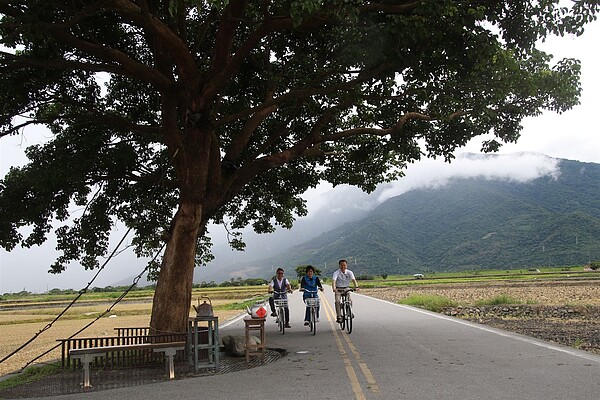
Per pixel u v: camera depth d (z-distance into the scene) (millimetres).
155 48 12453
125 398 7816
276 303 16703
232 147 13492
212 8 11953
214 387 8391
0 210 13609
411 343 12656
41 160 13352
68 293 115938
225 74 11352
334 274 15984
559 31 10672
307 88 12172
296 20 8352
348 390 7668
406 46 10453
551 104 13531
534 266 197750
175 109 11852
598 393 7191
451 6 9383
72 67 11172
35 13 9438
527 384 7773
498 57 10469
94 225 15383
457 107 13852
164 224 16531
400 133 14406
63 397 8141
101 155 13398
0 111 12375
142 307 44000
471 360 9992
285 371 9555
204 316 10422
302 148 14109
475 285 63469
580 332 15789
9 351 17641
